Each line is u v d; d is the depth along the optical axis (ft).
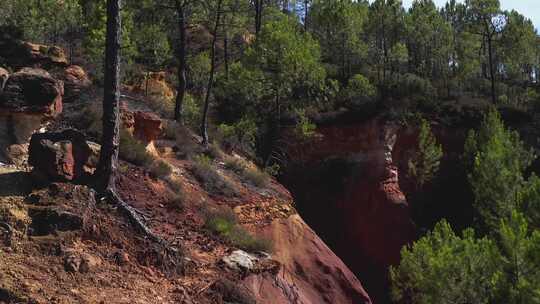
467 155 112.78
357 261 110.83
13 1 81.10
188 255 37.19
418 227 114.52
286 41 99.81
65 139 38.32
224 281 34.88
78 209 33.91
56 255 30.19
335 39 137.69
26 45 64.59
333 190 117.08
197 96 107.76
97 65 79.41
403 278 68.49
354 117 119.75
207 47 131.54
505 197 87.51
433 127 123.95
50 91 40.78
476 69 156.87
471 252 60.70
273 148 107.04
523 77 185.37
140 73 90.02
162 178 48.16
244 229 49.93
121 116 51.88
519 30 168.66
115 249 33.12
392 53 138.92
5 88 39.01
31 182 35.86
